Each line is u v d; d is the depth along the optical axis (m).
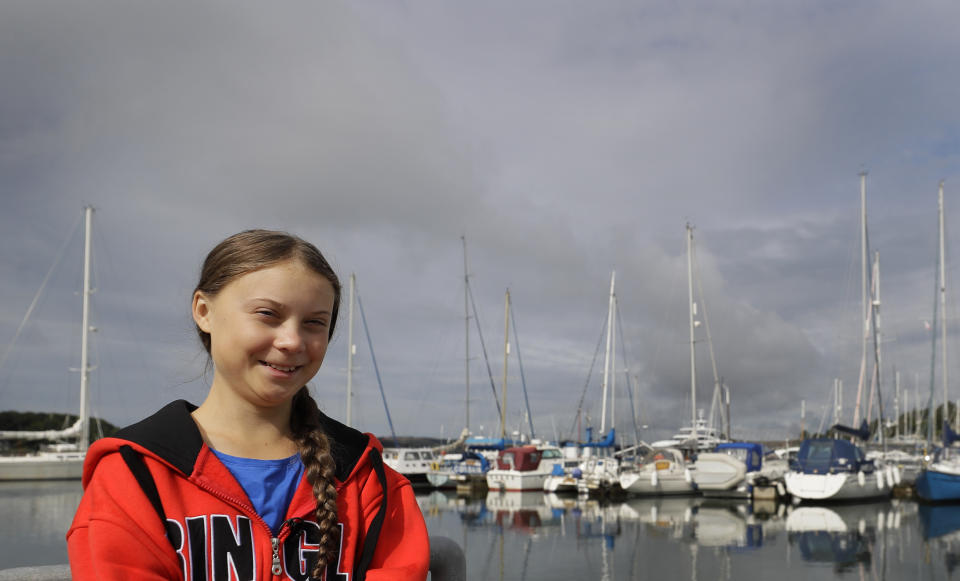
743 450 39.09
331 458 1.43
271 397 1.38
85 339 47.09
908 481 35.25
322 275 1.42
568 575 17.05
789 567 17.89
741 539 22.20
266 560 1.29
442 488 42.16
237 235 1.44
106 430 47.81
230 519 1.29
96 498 1.23
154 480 1.25
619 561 18.69
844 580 16.47
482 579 16.66
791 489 31.81
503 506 32.75
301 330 1.39
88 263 48.16
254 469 1.37
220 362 1.38
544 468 42.06
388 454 42.09
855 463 32.34
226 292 1.37
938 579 16.55
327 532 1.35
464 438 50.66
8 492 37.03
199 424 1.41
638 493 36.00
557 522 26.56
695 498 36.06
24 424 57.25
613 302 49.62
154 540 1.21
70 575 1.63
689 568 17.81
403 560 1.47
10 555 19.39
